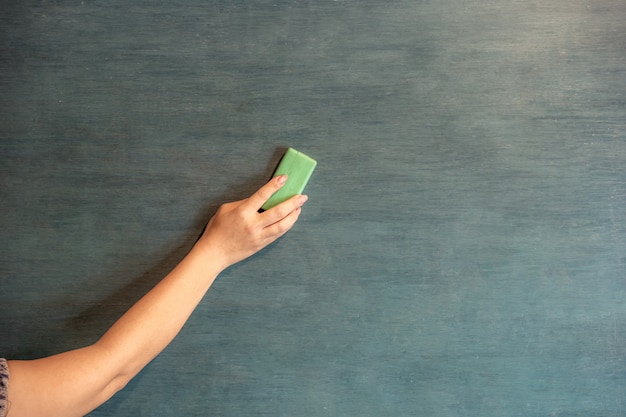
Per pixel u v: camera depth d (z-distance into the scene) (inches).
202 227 43.8
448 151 43.4
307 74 43.4
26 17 43.4
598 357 43.7
